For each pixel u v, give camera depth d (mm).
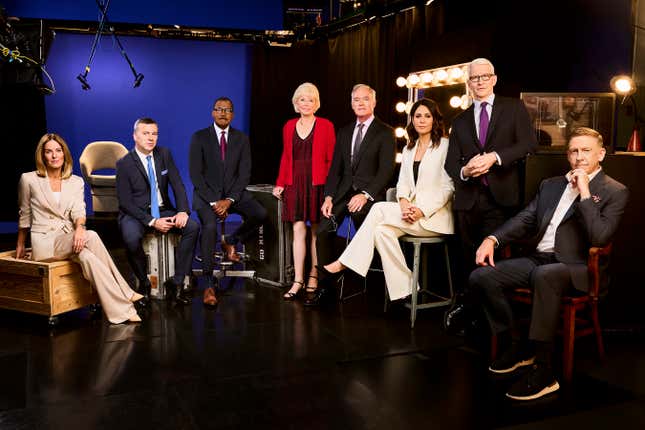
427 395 2617
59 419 2354
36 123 6574
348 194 4102
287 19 8031
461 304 3465
